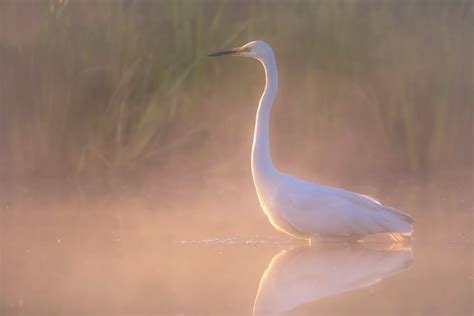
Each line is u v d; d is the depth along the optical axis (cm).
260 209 1355
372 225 1071
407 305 806
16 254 1041
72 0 1591
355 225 1072
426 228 1173
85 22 1600
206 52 1631
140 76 1620
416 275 923
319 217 1076
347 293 856
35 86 1587
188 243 1102
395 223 1067
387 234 1132
